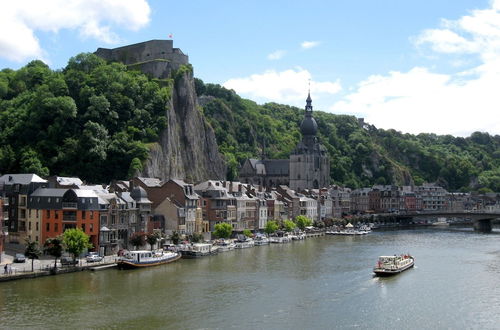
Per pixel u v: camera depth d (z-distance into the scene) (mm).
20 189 160375
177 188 189875
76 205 149750
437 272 146750
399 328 95812
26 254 125250
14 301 106625
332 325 96812
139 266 143000
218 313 102500
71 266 134125
